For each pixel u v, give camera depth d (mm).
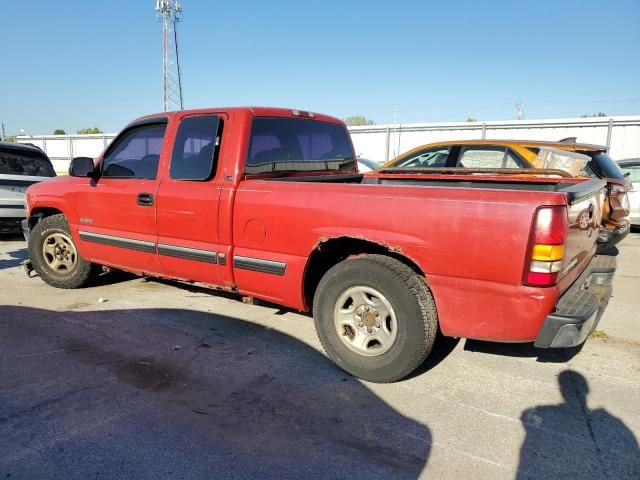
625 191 6422
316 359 3748
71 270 5422
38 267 5539
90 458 2516
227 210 3850
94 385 3291
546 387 3320
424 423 2877
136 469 2436
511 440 2709
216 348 3924
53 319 4547
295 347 3961
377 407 3051
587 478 2398
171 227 4250
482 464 2502
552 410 3025
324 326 3521
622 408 3053
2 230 8852
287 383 3359
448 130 20016
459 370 3564
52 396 3137
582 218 3172
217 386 3307
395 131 20891
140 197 4445
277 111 4316
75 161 4742
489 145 7207
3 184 8711
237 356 3781
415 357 3162
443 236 2965
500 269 2820
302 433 2768
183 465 2473
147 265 4559
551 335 2818
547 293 2748
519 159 6945
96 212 4871
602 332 4363
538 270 2734
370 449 2625
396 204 3121
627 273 6734
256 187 3746
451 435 2754
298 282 3586
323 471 2439
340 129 5250
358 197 3268
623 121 17625
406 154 7969
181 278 4391
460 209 2910
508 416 2957
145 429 2783
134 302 5059
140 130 4605
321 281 3516
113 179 4750
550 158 5211
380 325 3303
